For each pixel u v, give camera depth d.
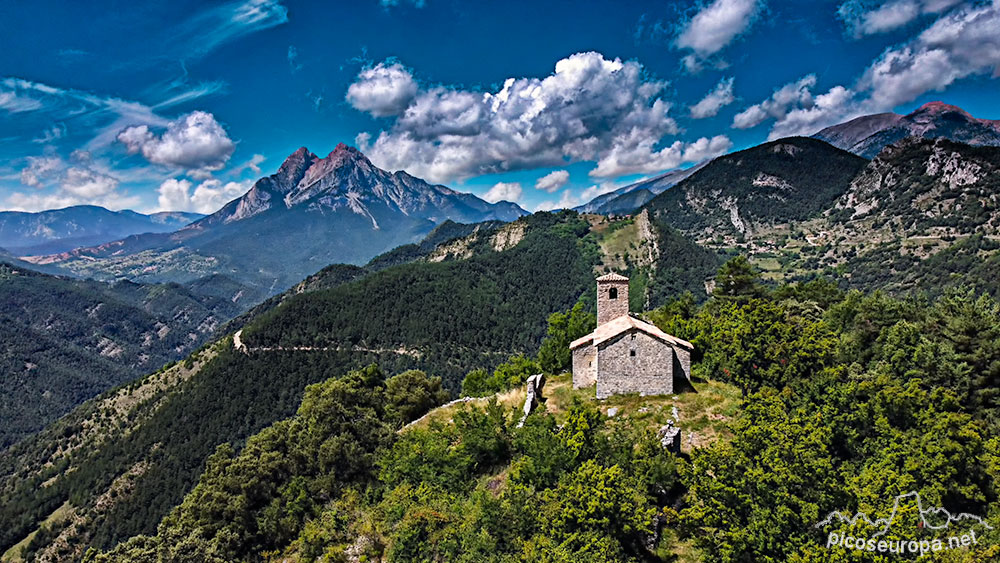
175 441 127.69
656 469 29.17
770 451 26.27
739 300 69.50
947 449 28.66
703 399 41.38
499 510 29.34
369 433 48.88
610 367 43.75
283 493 44.69
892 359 43.47
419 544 31.42
